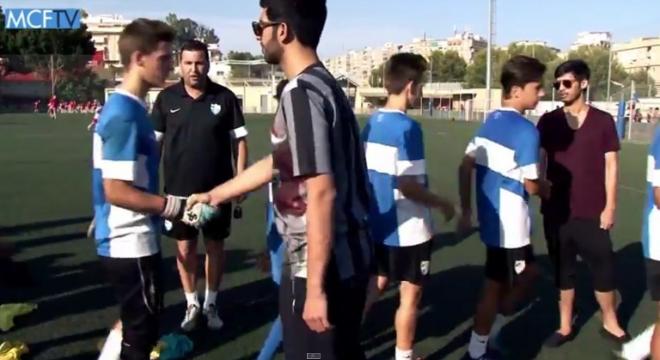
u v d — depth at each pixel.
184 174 4.46
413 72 3.59
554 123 4.44
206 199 2.88
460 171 4.00
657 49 100.44
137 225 3.00
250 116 45.44
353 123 2.21
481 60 74.81
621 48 109.12
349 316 2.24
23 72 48.38
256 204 9.88
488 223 3.86
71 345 4.20
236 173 4.71
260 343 4.33
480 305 4.02
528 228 3.86
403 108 3.65
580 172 4.33
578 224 4.38
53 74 48.28
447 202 3.67
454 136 26.78
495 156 3.80
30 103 48.38
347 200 2.17
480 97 62.59
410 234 3.64
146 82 2.95
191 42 4.50
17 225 8.07
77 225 8.10
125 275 3.01
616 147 4.30
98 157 2.94
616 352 4.28
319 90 2.08
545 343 4.42
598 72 60.91
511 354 4.27
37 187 11.55
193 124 4.47
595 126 4.32
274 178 2.22
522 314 5.04
